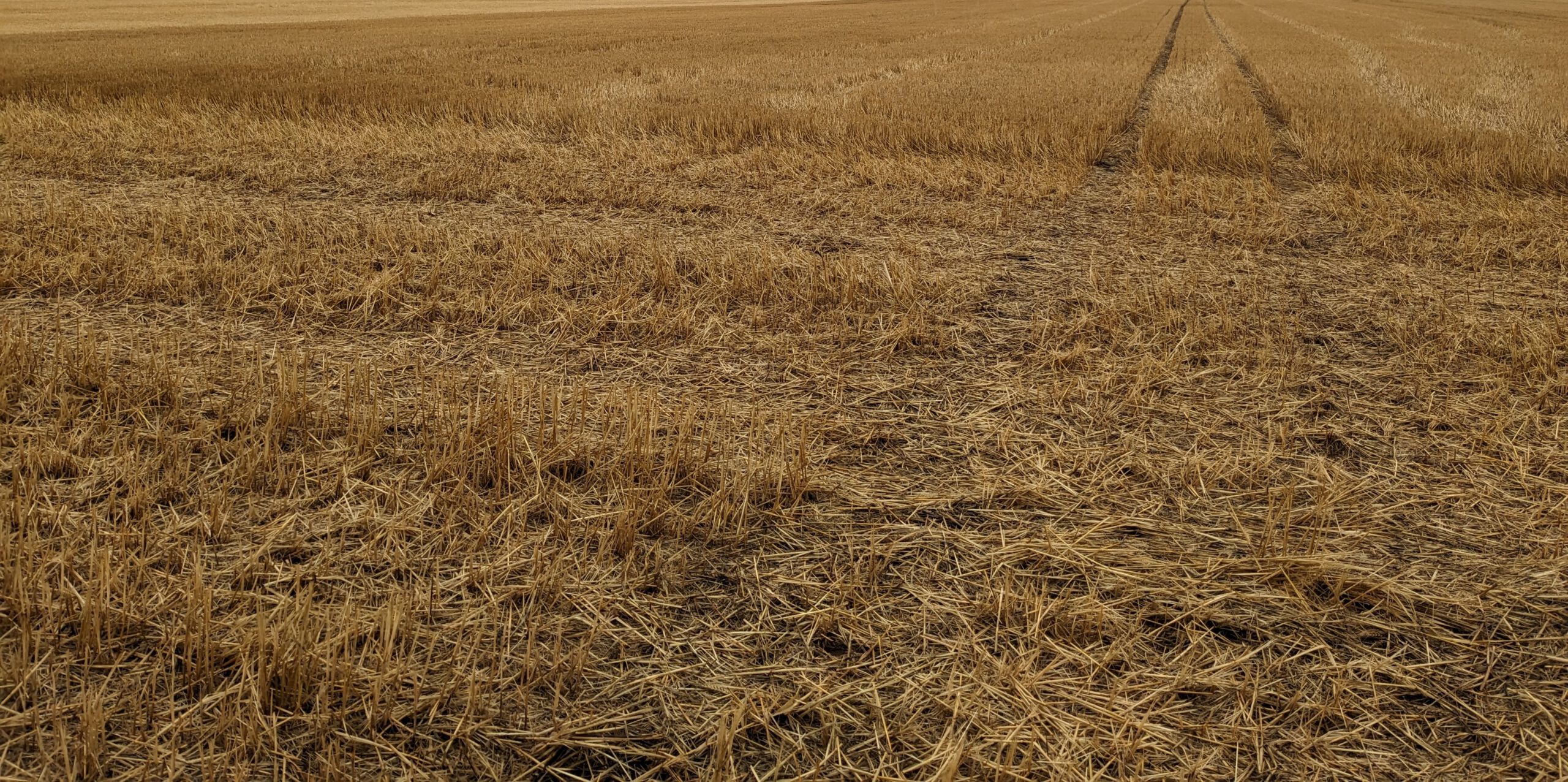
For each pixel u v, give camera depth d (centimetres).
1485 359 521
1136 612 310
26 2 5081
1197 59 2367
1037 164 1030
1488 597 319
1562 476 399
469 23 3972
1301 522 363
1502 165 984
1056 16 4569
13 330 514
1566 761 252
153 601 297
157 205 841
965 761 251
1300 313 602
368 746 250
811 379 497
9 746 244
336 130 1178
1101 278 665
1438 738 262
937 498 379
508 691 271
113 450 389
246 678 262
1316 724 266
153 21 3922
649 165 1029
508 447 384
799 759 253
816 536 352
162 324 560
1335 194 909
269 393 460
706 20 4172
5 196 870
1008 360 527
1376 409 466
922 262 704
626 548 336
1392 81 1809
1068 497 381
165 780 236
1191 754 254
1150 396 476
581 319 575
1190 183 951
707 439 421
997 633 297
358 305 596
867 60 2228
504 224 803
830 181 968
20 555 293
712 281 636
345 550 334
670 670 281
